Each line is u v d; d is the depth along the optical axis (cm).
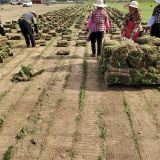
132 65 378
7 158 224
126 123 285
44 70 492
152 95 365
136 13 425
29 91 388
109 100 349
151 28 506
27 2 3475
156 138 254
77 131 271
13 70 496
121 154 230
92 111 317
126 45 362
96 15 521
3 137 263
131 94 370
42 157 229
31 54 632
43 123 290
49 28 1008
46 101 350
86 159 224
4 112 320
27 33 687
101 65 448
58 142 252
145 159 222
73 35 923
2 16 1795
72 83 420
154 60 374
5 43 602
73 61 558
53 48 704
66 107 331
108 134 264
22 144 249
